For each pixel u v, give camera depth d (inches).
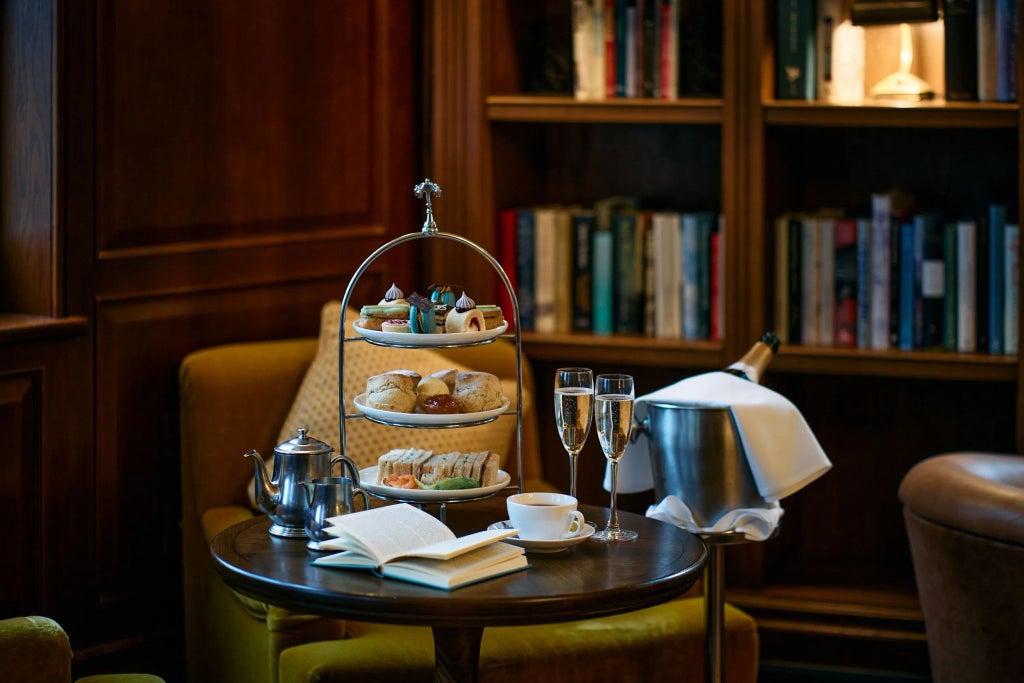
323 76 111.9
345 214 115.5
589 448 127.1
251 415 98.4
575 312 120.3
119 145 94.6
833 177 122.3
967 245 109.2
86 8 91.2
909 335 111.2
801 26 110.9
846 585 117.8
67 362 92.4
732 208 111.5
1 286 94.7
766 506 79.9
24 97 91.7
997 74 107.3
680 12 114.9
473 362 107.0
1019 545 84.6
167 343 100.0
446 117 118.5
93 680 72.0
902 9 108.0
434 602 58.4
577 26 117.2
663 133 127.0
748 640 85.3
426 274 122.9
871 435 122.6
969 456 98.2
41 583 91.7
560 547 67.0
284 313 110.2
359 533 62.9
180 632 103.8
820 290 113.0
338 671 75.2
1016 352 108.1
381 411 69.3
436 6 117.6
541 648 80.6
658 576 62.9
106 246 94.4
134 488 98.5
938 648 94.7
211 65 101.3
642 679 82.7
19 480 89.5
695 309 116.4
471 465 70.8
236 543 69.0
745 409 77.5
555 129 130.2
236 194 104.5
